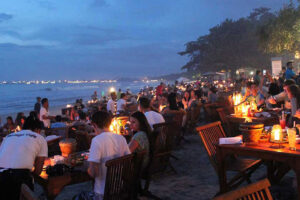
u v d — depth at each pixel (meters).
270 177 4.48
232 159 4.43
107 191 3.09
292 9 25.17
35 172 3.55
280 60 22.56
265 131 3.88
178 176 5.36
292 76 11.56
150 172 4.34
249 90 7.95
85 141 5.26
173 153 7.07
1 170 3.38
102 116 3.44
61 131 6.69
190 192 4.54
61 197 4.73
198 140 8.45
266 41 28.06
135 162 3.31
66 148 3.93
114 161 3.05
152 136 4.38
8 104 53.81
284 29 25.25
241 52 61.50
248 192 1.68
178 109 8.03
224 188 3.79
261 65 59.16
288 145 3.42
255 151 3.35
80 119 9.64
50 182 3.24
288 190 4.06
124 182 3.25
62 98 63.62
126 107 11.06
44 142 3.64
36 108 14.15
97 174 3.30
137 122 4.35
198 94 13.54
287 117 5.51
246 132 3.61
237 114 7.11
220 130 4.59
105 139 3.36
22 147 3.47
